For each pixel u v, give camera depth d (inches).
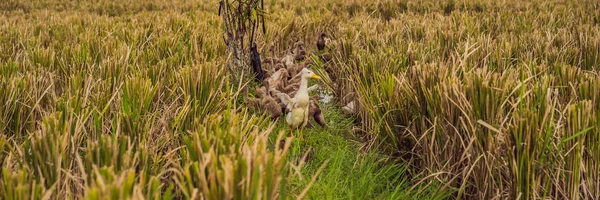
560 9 517.7
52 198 117.0
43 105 195.9
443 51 290.5
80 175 134.6
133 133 145.9
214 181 99.0
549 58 272.1
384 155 192.7
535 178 142.9
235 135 121.0
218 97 205.8
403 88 183.9
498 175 151.3
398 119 189.9
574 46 306.7
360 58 262.8
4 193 107.6
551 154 144.3
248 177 97.2
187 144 122.7
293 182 171.0
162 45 297.1
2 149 135.4
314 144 219.3
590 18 445.4
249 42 310.8
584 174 149.6
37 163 119.0
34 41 332.5
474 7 580.7
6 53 296.2
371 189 170.7
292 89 263.0
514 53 286.0
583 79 193.9
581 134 140.6
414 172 179.6
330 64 321.1
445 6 584.4
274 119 224.7
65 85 211.5
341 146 214.4
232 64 291.3
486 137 152.3
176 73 212.8
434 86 169.5
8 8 705.6
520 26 394.6
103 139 122.3
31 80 195.3
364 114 229.6
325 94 288.7
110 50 283.3
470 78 163.6
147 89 177.0
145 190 115.7
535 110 154.3
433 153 171.3
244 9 295.6
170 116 187.5
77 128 142.6
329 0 645.3
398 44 308.5
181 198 129.1
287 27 400.5
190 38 319.3
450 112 164.1
